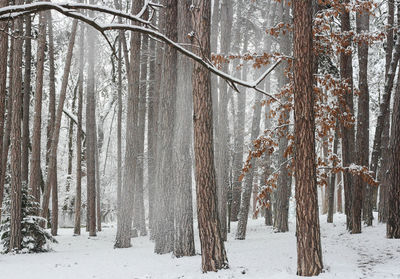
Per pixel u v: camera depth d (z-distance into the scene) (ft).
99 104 116.47
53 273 33.81
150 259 40.50
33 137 58.13
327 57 61.21
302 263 27.61
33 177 57.72
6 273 33.96
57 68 93.09
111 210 124.57
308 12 29.12
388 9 65.92
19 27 47.80
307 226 27.71
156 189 46.75
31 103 87.15
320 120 40.45
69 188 115.34
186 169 42.01
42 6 10.83
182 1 43.16
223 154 61.98
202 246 31.58
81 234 76.02
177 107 42.75
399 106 43.39
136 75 56.90
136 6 57.41
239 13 75.97
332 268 29.76
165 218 45.70
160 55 67.10
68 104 115.65
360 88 56.90
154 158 69.36
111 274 32.96
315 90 39.09
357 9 40.63
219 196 60.23
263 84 79.87
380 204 60.34
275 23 72.95
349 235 51.16
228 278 28.04
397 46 59.41
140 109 79.92
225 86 64.69
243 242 55.67
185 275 30.63
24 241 47.06
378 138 61.00
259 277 27.71
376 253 36.55
